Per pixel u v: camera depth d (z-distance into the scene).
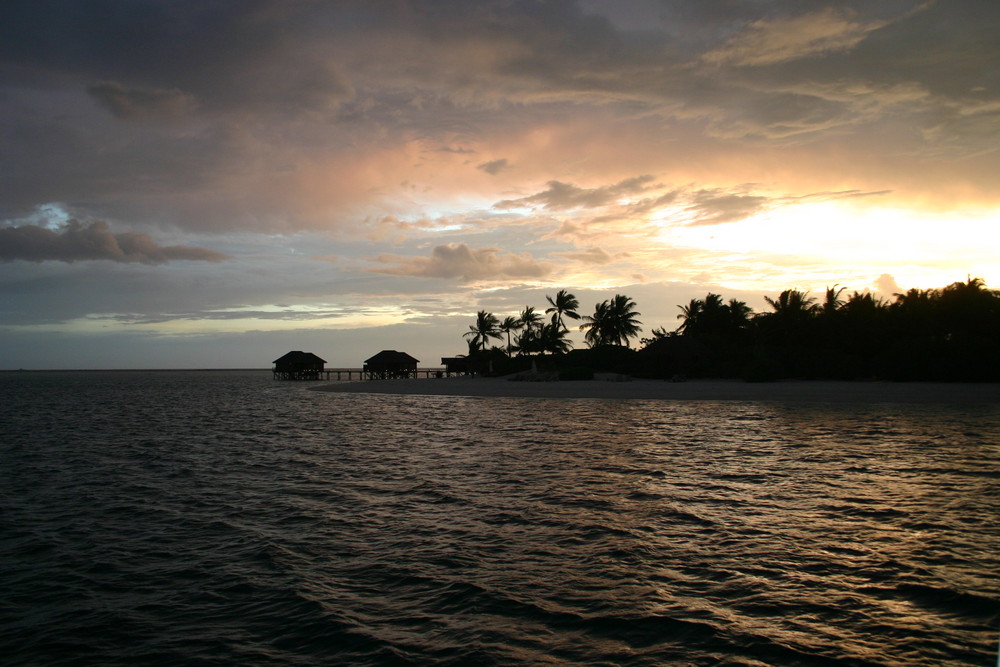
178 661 6.56
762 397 40.62
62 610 7.96
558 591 8.18
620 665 6.24
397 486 15.27
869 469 16.44
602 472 16.48
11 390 90.94
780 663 6.27
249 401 55.69
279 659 6.55
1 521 12.38
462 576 8.80
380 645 6.77
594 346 75.50
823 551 9.70
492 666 6.25
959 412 31.48
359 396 58.56
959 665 6.22
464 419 32.94
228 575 9.11
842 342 58.28
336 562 9.55
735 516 11.80
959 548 9.82
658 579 8.57
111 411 45.12
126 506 13.60
